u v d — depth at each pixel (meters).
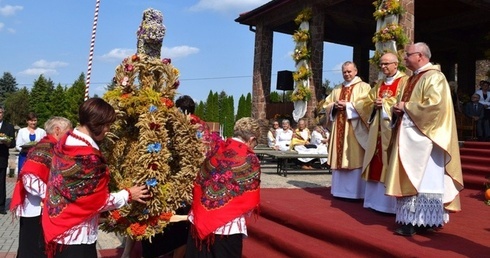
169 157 4.09
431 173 4.37
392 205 5.24
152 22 4.47
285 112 16.56
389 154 4.98
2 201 8.38
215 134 4.45
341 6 15.28
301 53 14.92
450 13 16.30
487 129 10.99
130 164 4.02
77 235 2.89
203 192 3.44
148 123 3.89
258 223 5.36
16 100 50.00
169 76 4.22
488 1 13.97
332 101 6.83
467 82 18.44
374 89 6.03
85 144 2.93
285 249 4.57
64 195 2.84
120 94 4.06
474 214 5.42
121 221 3.95
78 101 44.06
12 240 6.55
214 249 3.37
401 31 11.09
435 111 4.32
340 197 6.45
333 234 4.40
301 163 12.48
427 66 4.69
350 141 6.33
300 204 5.91
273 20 16.75
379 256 3.89
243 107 34.00
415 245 3.92
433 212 4.32
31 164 4.01
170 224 4.40
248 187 3.37
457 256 3.54
